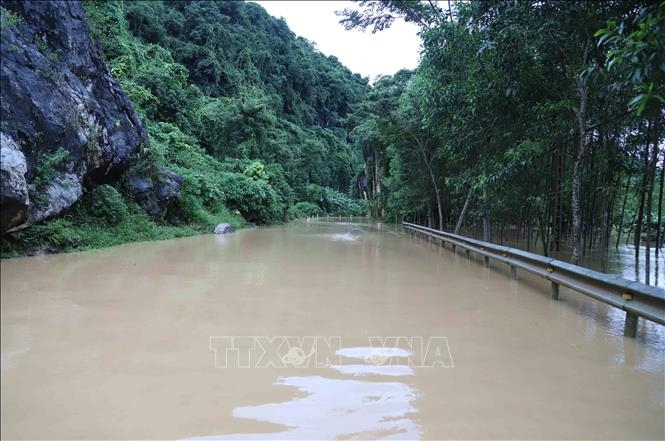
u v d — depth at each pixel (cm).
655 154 895
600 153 1070
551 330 496
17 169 791
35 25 1018
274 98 5909
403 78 2422
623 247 1652
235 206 2611
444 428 280
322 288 707
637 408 312
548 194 1213
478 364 388
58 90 1007
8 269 777
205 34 4644
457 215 2328
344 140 8244
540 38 844
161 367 369
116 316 512
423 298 651
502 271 958
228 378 349
